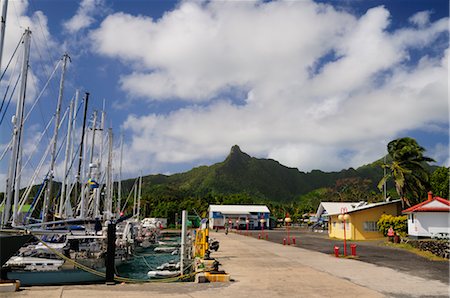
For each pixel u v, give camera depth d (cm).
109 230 1495
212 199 12206
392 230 3484
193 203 11281
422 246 2739
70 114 3900
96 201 4431
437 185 4825
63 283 2275
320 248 3169
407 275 1653
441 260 2206
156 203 11762
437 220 3117
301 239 4569
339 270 1808
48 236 2745
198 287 1355
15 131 2608
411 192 4397
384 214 4322
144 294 1204
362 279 1546
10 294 1178
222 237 5141
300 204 13338
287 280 1516
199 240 2975
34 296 1150
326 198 11369
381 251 2778
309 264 2050
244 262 2152
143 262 3562
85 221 2911
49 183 3222
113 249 1480
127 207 10044
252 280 1512
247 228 8525
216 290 1298
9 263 2195
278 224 10731
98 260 2533
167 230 8862
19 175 2719
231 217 9281
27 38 2741
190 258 3216
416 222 3170
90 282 2348
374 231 4303
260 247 3291
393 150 4547
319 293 1259
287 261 2197
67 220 2817
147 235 5322
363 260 2236
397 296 1218
